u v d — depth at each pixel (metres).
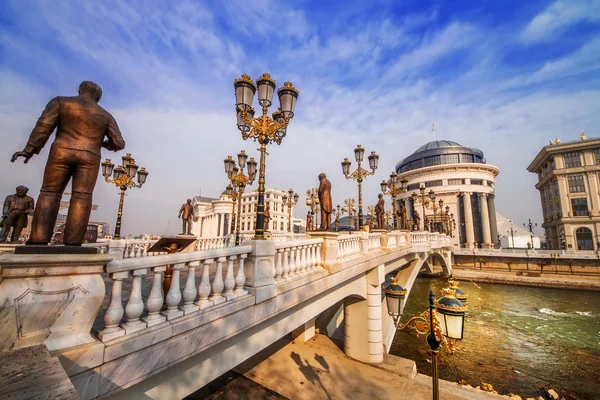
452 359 14.55
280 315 5.75
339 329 14.64
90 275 2.78
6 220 7.40
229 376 9.01
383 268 11.60
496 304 26.11
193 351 3.64
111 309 2.91
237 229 14.09
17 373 1.86
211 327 3.91
